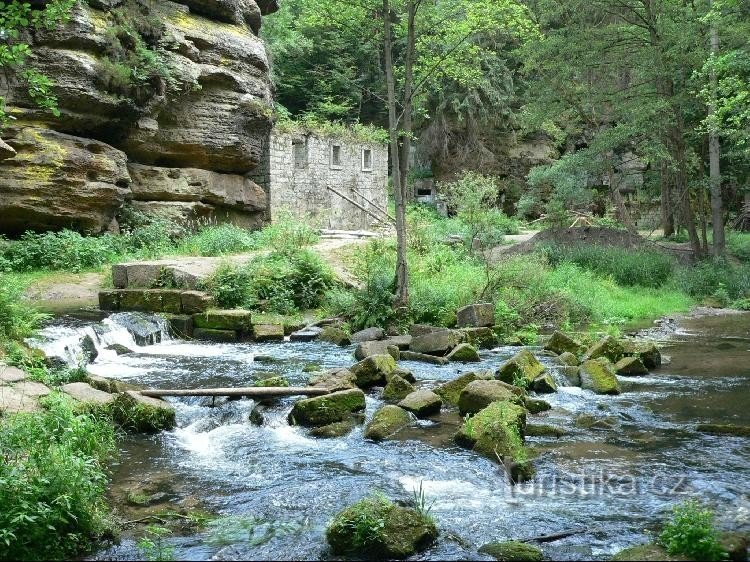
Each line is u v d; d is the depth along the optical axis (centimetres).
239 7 2488
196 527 564
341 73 3875
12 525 487
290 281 1580
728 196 3312
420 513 553
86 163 1869
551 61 2694
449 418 870
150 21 2119
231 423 851
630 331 1580
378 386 1014
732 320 1764
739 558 491
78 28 1816
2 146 1438
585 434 807
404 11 1525
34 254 1761
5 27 884
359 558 515
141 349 1284
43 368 893
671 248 2658
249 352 1264
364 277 1556
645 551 494
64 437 609
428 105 4000
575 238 2591
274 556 516
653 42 2538
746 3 2308
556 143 3991
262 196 2638
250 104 2420
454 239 2377
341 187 3150
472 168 4097
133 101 1989
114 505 604
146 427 812
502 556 507
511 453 714
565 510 595
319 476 679
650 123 2566
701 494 625
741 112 1994
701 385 1046
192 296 1426
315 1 1562
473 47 1566
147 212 2183
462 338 1319
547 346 1307
